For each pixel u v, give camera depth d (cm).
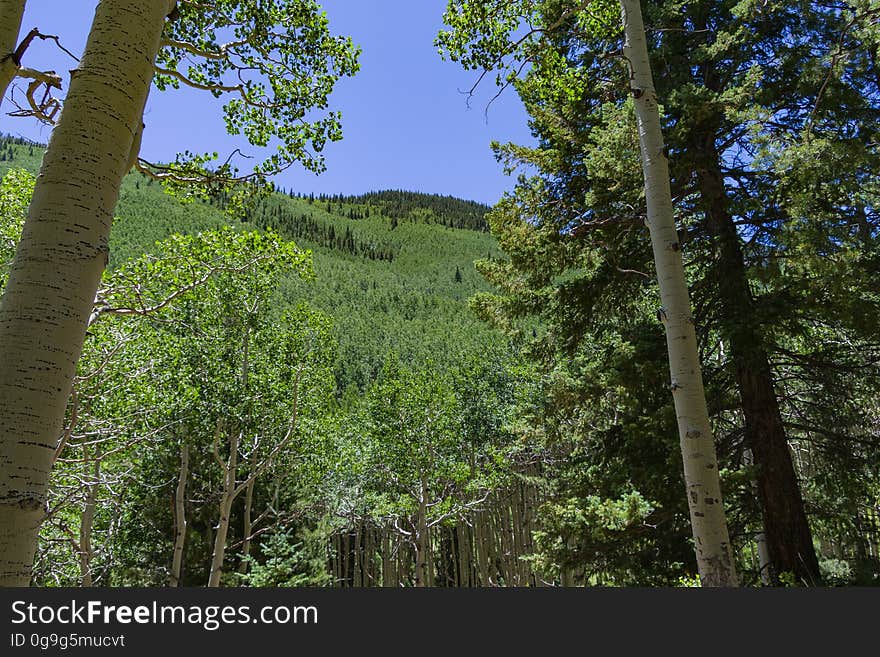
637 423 782
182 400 1430
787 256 655
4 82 298
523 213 989
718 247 803
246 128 680
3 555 177
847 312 614
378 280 15938
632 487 762
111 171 229
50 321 200
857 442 772
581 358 1166
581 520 730
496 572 3134
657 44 858
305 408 1886
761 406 782
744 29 745
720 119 816
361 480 2769
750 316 692
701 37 850
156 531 1933
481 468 2862
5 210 1000
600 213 848
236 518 2070
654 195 473
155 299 981
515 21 673
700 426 419
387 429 2411
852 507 789
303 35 645
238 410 1606
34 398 191
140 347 1358
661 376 760
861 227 653
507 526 3075
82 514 1407
